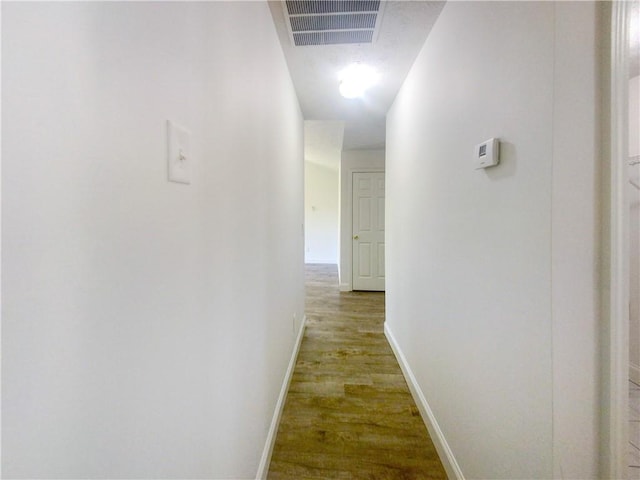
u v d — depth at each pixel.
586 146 0.68
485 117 1.07
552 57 0.74
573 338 0.72
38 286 0.35
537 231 0.81
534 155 0.81
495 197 1.01
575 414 0.72
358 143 4.27
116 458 0.47
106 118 0.44
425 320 1.77
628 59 0.63
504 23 0.95
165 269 0.59
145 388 0.53
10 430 0.32
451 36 1.37
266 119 1.44
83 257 0.40
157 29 0.56
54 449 0.37
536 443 0.82
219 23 0.85
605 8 0.64
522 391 0.88
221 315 0.88
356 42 1.76
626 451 0.67
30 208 0.34
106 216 0.44
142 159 0.52
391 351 2.71
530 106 0.83
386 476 1.41
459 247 1.29
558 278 0.74
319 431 1.69
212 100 0.81
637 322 1.61
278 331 1.78
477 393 1.14
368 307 4.07
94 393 0.42
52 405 0.36
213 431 0.83
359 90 2.23
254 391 1.25
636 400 1.53
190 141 0.69
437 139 1.56
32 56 0.34
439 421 1.54
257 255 1.29
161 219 0.58
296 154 2.52
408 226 2.16
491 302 1.04
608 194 0.65
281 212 1.86
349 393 2.06
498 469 1.00
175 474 0.63
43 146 0.35
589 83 0.66
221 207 0.87
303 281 3.18
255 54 1.23
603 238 0.66
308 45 1.79
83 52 0.40
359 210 4.91
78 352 0.40
